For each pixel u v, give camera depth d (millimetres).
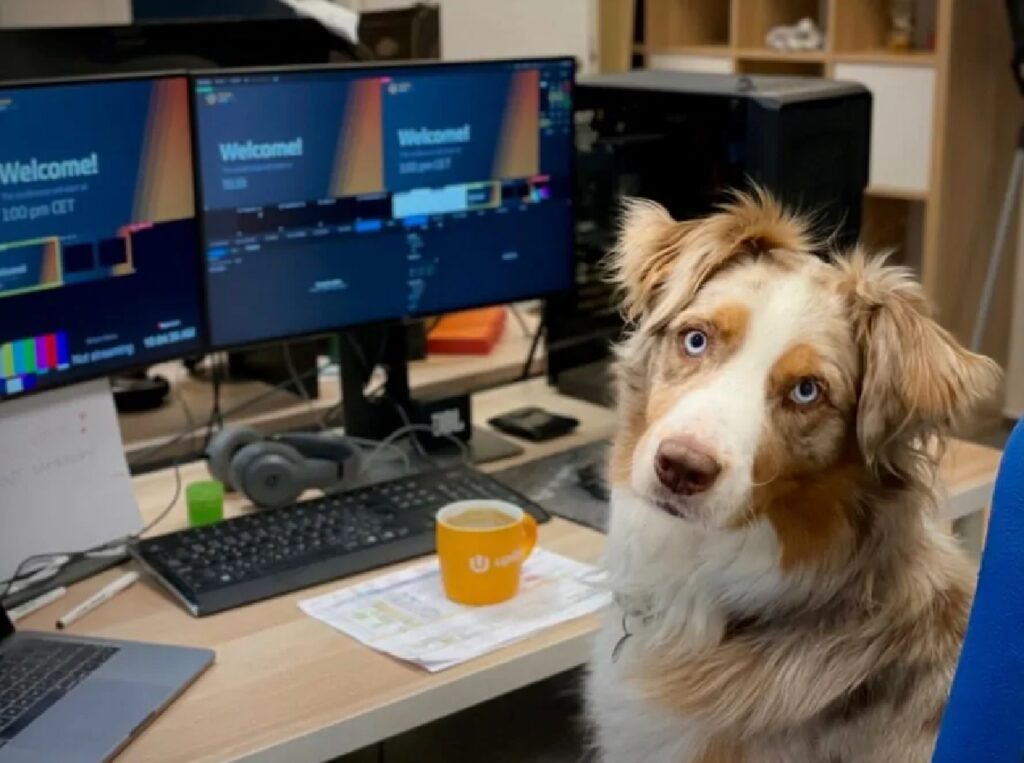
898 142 3988
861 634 1379
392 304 2131
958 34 3770
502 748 2221
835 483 1369
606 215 2336
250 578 1669
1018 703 878
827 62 4137
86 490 1797
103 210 1800
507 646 1539
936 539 1488
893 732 1351
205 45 2301
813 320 1343
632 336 1509
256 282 1988
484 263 2215
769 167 2117
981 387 1319
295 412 2344
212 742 1340
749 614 1426
